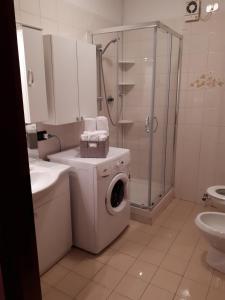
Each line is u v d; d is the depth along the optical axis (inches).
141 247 92.1
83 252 89.1
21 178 34.7
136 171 121.0
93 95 98.8
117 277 77.4
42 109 78.3
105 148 86.0
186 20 112.4
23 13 77.1
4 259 34.7
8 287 36.2
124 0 127.7
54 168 80.1
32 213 37.7
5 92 30.9
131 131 121.1
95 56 97.6
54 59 79.0
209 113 116.5
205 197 113.9
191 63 115.3
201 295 70.3
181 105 122.0
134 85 116.9
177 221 110.3
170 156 128.9
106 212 87.6
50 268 81.2
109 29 102.3
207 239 77.7
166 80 113.7
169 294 70.7
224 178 119.7
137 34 108.8
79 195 85.1
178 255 87.5
